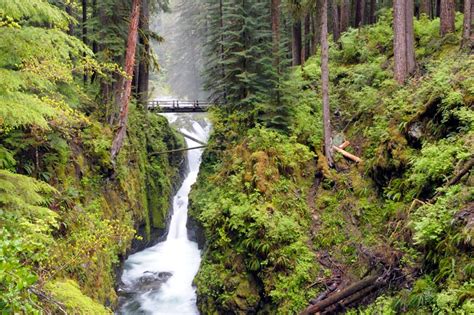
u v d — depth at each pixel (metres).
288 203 13.27
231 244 13.30
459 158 9.58
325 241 12.32
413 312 8.00
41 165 11.30
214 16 22.19
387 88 15.98
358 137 15.53
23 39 6.43
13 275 4.24
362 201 12.96
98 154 14.30
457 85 11.69
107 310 7.48
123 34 17.34
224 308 12.43
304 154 15.09
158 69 19.64
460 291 7.02
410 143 12.27
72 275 10.03
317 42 26.31
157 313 13.98
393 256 10.13
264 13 19.34
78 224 11.20
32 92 9.52
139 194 17.73
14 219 6.57
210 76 21.19
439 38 17.86
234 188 14.07
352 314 9.87
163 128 24.84
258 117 16.66
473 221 7.76
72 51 7.11
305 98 17.50
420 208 9.41
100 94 17.77
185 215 22.83
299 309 10.80
